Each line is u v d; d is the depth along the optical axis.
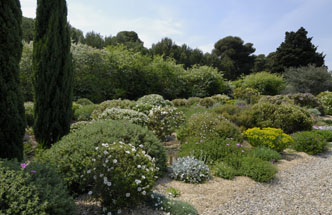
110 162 2.79
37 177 2.21
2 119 2.83
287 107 7.88
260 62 34.22
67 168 3.11
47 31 4.64
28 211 1.83
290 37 28.50
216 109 8.67
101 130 3.88
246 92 14.32
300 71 19.36
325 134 7.41
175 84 16.70
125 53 14.64
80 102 10.77
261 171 4.18
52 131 4.78
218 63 30.41
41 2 4.64
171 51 27.16
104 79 13.27
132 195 2.71
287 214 3.10
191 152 4.90
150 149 3.93
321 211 3.20
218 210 3.09
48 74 4.66
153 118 6.39
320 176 4.48
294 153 6.07
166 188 3.62
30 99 11.06
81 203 2.97
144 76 14.91
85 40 20.36
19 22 3.06
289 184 4.08
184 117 7.08
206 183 3.93
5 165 2.20
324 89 17.92
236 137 5.91
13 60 2.93
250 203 3.34
